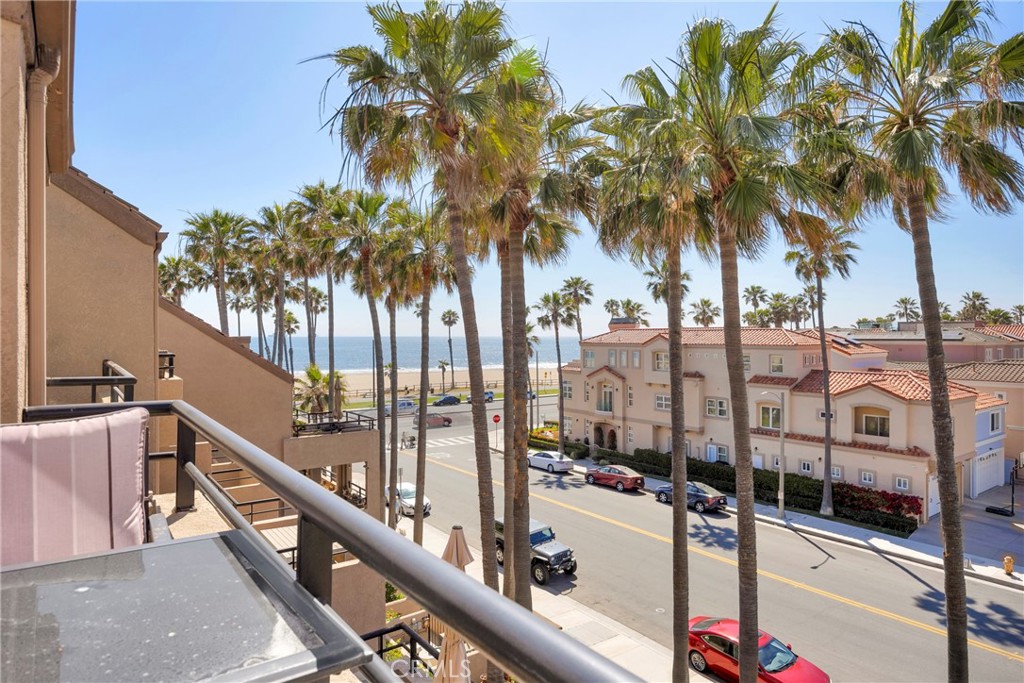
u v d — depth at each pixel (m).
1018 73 8.77
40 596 1.00
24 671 0.75
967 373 32.44
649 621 14.97
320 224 23.31
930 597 16.20
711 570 18.08
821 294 24.36
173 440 8.57
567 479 30.14
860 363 31.67
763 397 27.59
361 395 70.25
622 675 0.44
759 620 14.92
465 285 11.01
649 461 31.47
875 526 21.81
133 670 0.75
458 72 9.51
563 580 17.50
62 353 7.84
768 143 9.02
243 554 1.20
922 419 22.69
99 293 8.07
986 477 27.17
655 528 22.14
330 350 28.84
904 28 9.94
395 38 9.30
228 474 11.58
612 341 35.16
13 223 2.98
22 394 3.44
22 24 2.99
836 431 24.98
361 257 21.75
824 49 9.95
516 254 12.57
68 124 5.25
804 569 18.11
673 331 11.54
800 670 11.06
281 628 0.88
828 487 23.20
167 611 0.93
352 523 0.82
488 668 10.05
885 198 10.50
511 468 12.41
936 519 22.34
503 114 9.31
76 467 2.10
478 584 0.62
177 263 40.56
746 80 9.91
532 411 57.62
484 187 10.02
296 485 1.02
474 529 22.31
